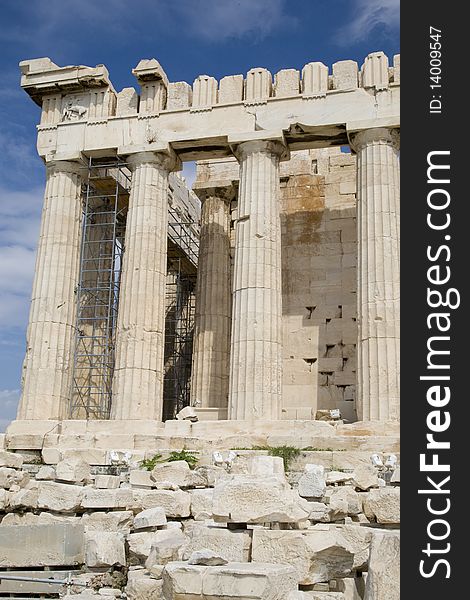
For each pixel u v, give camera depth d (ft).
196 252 135.03
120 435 80.23
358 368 81.46
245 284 85.81
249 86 92.99
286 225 109.40
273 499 32.91
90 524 42.34
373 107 87.56
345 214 107.76
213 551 30.14
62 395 90.94
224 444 76.59
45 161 98.84
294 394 101.81
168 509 42.24
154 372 88.28
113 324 108.47
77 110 99.14
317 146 94.32
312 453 66.64
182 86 96.07
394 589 26.48
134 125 96.17
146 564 34.58
